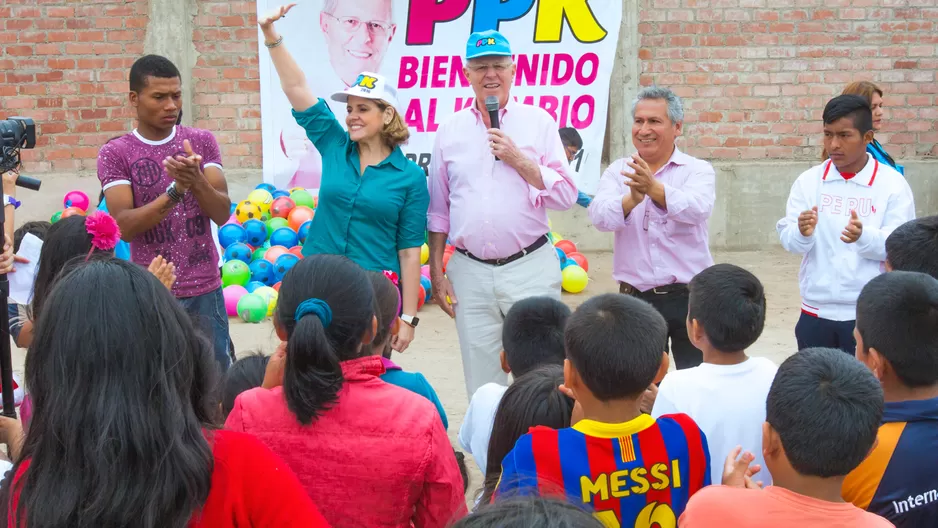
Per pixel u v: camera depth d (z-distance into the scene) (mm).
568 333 2182
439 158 4309
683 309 4227
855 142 4027
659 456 2107
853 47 8992
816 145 9133
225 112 9062
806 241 4129
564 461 2086
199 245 4105
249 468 1532
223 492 1502
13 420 2252
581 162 8703
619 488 2086
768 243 9195
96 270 1479
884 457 2184
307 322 1982
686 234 4156
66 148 9039
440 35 8609
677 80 9047
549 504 1312
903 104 9086
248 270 7336
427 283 7340
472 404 2977
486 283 4223
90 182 8984
